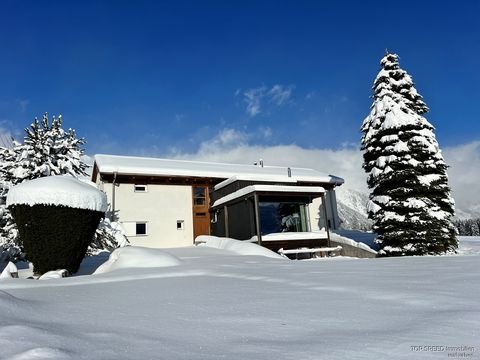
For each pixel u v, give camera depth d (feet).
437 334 9.37
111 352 8.23
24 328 9.60
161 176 66.69
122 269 27.17
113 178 64.03
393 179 59.06
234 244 50.80
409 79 64.28
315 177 79.46
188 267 27.53
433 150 59.77
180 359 7.84
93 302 14.73
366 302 13.55
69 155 48.08
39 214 26.66
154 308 13.43
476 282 16.93
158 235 65.72
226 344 8.98
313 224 78.84
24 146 45.78
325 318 11.46
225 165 85.66
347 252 62.13
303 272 23.26
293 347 8.64
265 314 12.13
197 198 71.31
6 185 44.16
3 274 25.57
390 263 27.86
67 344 8.68
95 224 29.55
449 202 59.67
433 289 15.47
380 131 62.13
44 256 26.84
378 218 60.23
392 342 8.82
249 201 58.75
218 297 15.33
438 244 56.29
